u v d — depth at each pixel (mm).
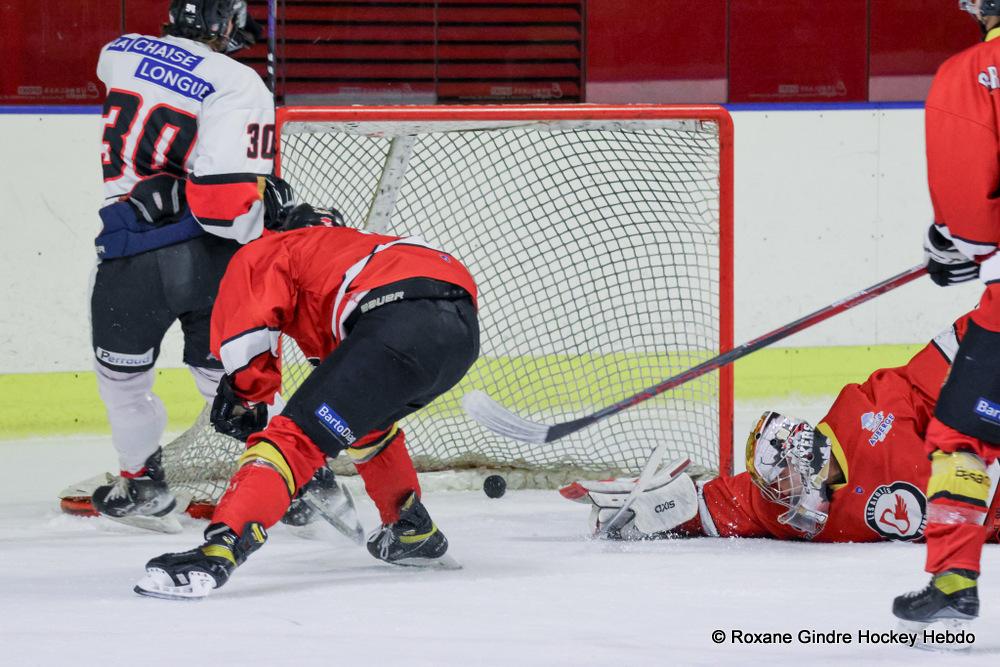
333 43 22500
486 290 18156
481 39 22750
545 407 17797
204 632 7664
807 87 22844
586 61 22797
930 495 7727
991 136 7645
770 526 10883
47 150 18359
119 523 12648
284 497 8734
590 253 18391
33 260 18391
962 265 8789
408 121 13688
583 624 7930
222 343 9031
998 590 8883
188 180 11578
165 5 20781
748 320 20625
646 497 10938
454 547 10906
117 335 11844
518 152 18250
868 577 9344
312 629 7758
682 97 22812
